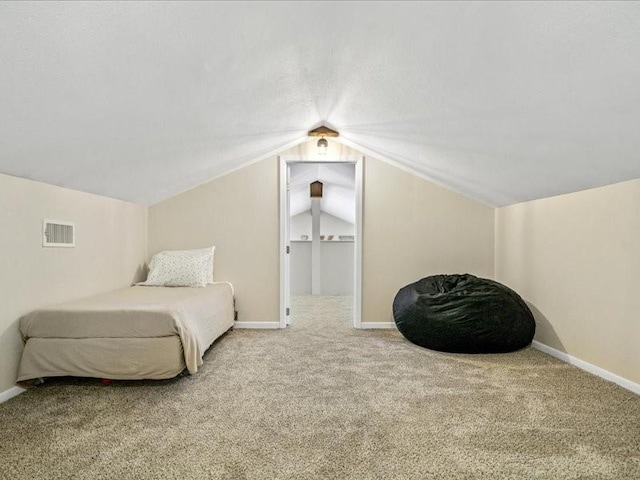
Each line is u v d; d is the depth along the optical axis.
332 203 9.14
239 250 4.52
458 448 1.87
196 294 3.45
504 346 3.46
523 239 3.96
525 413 2.26
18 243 2.54
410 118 2.90
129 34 1.52
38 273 2.72
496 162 3.13
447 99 2.37
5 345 2.44
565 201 3.30
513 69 1.80
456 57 1.88
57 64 1.55
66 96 1.79
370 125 3.42
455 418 2.19
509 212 4.24
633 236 2.60
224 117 2.75
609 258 2.81
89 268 3.35
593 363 2.98
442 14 1.60
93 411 2.26
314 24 1.88
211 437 1.97
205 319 3.25
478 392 2.58
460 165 3.54
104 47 1.54
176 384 2.69
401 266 4.55
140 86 1.92
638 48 1.40
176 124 2.55
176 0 1.42
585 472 1.68
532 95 1.96
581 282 3.11
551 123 2.17
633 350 2.61
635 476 1.65
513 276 4.16
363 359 3.31
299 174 6.08
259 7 1.63
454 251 4.56
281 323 4.52
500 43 1.66
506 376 2.90
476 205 4.55
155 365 2.58
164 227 4.50
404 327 3.76
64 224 3.00
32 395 2.48
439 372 2.99
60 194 2.96
